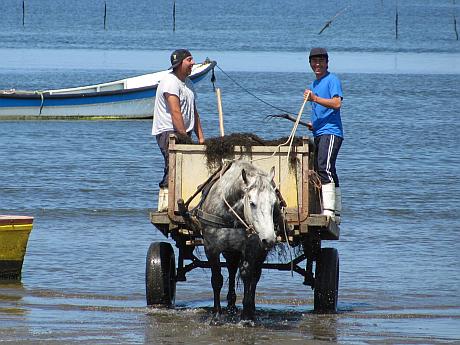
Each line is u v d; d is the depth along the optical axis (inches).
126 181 3085.6
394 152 3705.7
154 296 1583.4
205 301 1744.6
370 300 1749.5
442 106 5300.2
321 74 1558.8
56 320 1510.8
